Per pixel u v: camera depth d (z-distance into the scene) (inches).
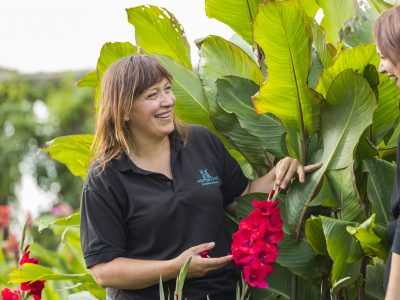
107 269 133.5
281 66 137.1
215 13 156.6
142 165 136.2
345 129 135.9
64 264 233.0
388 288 118.6
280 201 145.4
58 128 470.0
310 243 138.1
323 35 149.3
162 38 163.0
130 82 133.0
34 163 466.0
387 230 126.7
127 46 159.6
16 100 472.7
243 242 129.5
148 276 131.6
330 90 136.6
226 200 145.3
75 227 166.6
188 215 134.2
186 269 120.8
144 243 134.7
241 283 139.7
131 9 160.6
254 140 151.2
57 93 470.6
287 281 148.3
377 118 141.1
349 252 132.6
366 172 141.6
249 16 155.6
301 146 143.3
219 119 151.9
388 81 138.3
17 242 227.9
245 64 153.2
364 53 138.1
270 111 140.9
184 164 136.9
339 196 137.6
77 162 167.2
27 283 158.7
